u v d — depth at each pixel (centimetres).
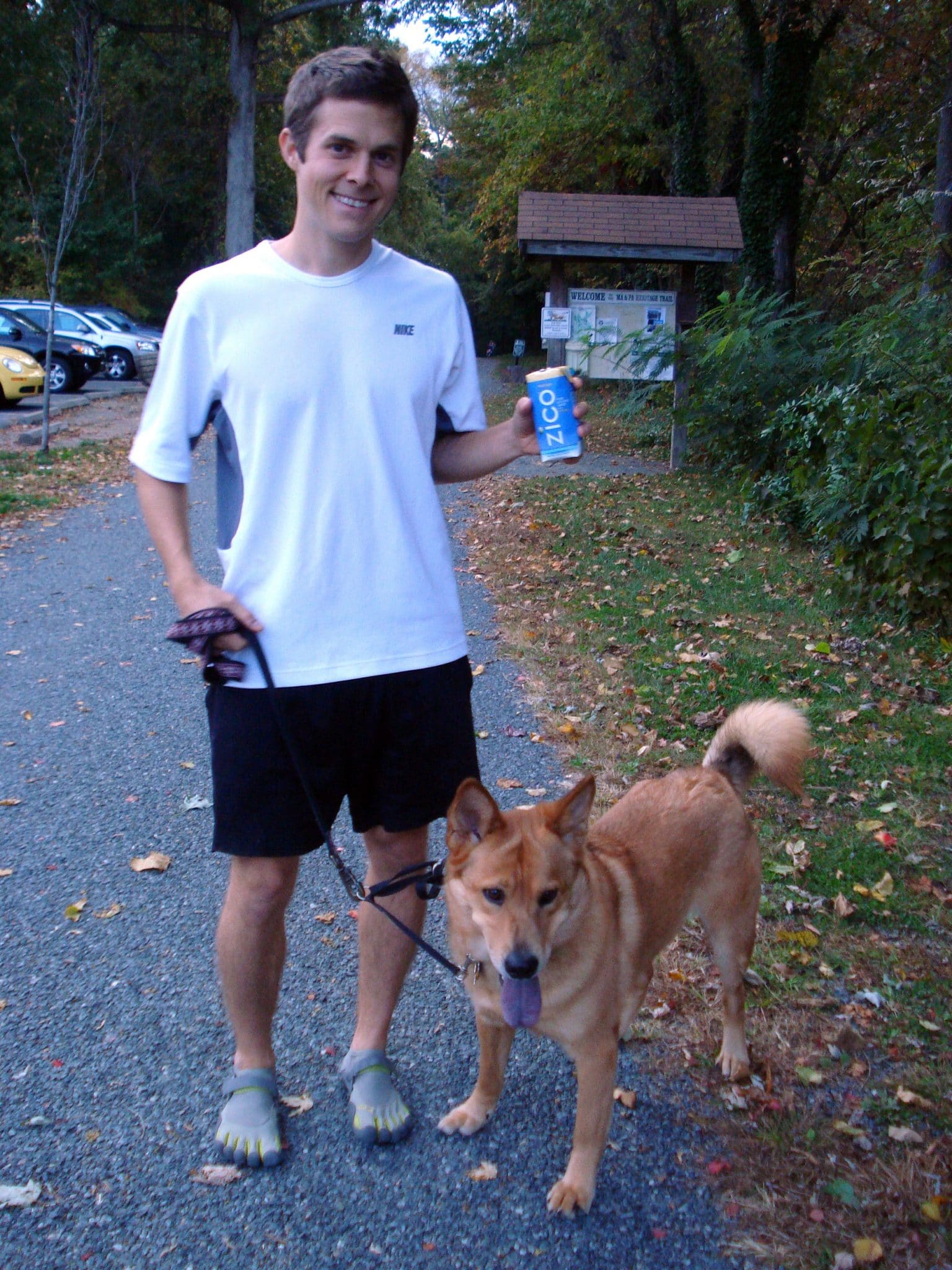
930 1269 225
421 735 244
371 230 225
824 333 1037
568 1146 262
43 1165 247
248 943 247
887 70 1842
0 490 1121
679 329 1213
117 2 2177
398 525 232
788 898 369
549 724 517
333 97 208
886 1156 258
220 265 226
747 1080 285
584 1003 236
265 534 228
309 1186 246
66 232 1386
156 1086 275
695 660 596
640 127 2145
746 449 1092
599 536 902
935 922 357
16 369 1812
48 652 629
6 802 433
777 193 1573
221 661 227
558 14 2019
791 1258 228
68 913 353
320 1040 296
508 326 5028
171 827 416
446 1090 282
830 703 539
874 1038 301
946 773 464
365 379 224
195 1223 233
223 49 2977
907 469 629
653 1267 227
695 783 299
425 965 340
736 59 1811
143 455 228
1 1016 300
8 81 2444
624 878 261
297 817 238
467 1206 242
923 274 1098
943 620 642
